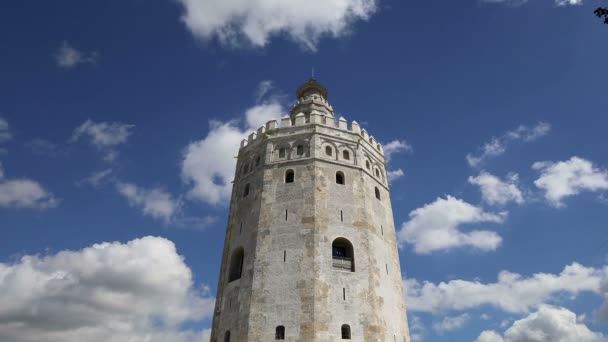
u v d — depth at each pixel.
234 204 44.75
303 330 32.56
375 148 48.44
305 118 46.50
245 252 38.62
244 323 34.12
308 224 37.56
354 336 33.19
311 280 34.56
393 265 41.06
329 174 41.44
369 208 41.00
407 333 38.66
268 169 42.69
